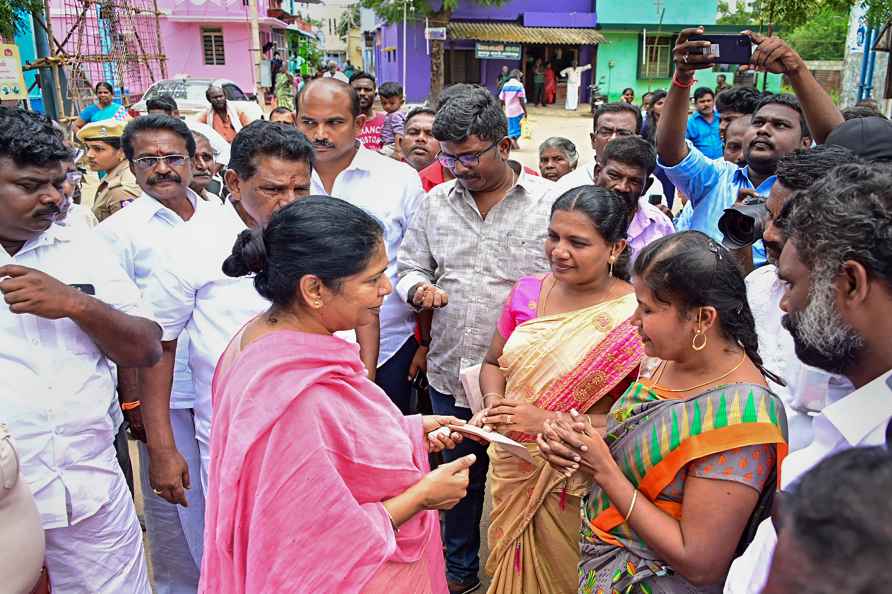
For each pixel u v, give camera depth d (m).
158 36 18.12
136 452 4.44
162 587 2.96
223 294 2.54
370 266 1.61
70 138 8.26
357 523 1.53
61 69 10.50
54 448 2.11
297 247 1.57
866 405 1.27
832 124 2.87
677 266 1.63
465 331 2.98
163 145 2.67
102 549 2.27
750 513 1.59
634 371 2.21
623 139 3.01
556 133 20.61
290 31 36.34
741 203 2.47
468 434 2.14
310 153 2.49
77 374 2.13
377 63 35.69
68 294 1.98
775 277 2.19
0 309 2.04
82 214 2.66
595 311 2.24
